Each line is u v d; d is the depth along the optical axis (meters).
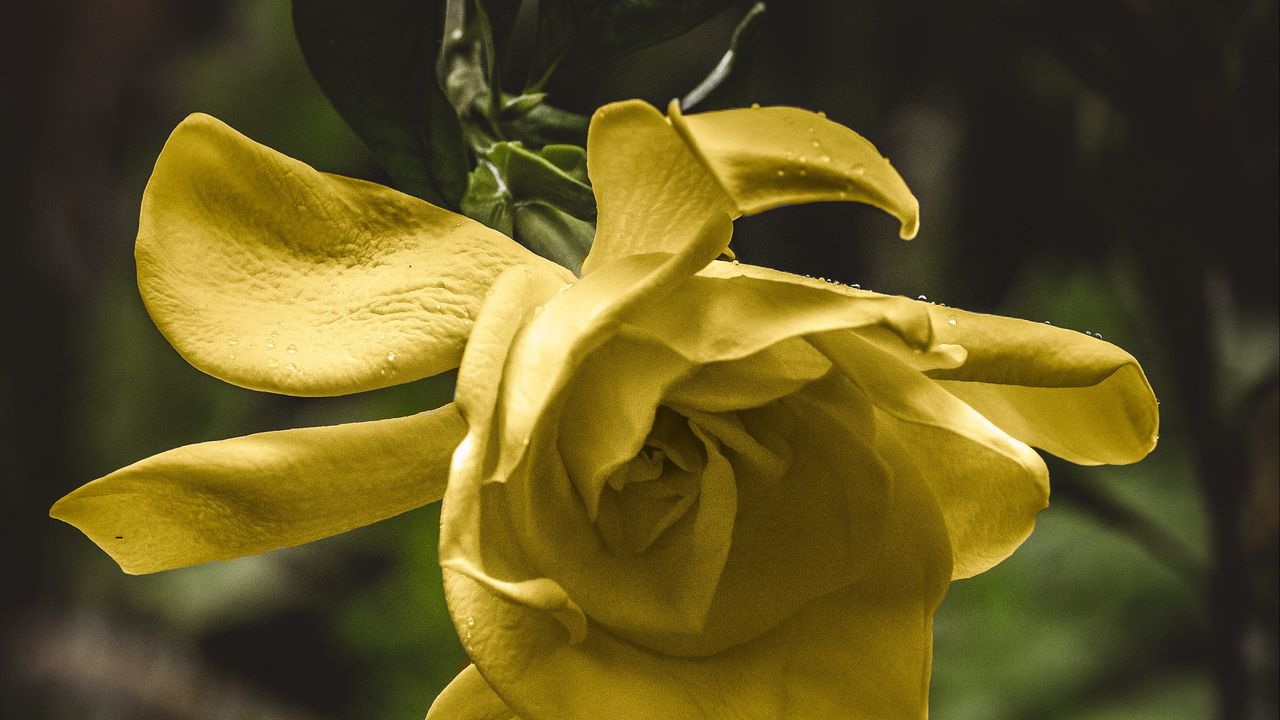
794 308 0.26
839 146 0.25
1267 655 0.44
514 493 0.26
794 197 0.25
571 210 0.29
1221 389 0.41
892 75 1.16
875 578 0.27
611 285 0.26
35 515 1.32
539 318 0.26
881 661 0.27
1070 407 0.27
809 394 0.27
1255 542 0.53
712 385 0.26
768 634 0.27
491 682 0.26
